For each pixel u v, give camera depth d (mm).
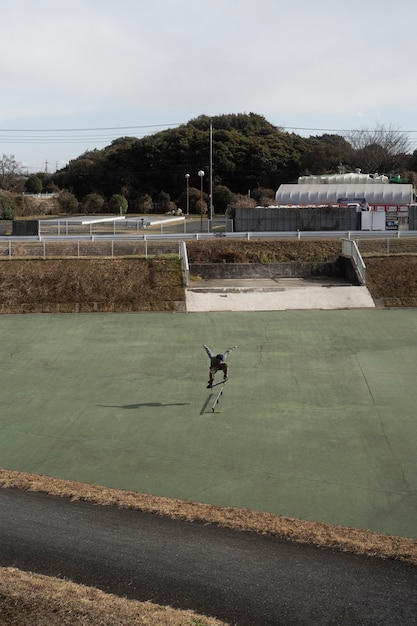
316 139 97188
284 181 73688
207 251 29094
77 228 39125
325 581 7168
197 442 12117
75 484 10125
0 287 23781
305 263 27047
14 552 7781
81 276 24406
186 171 71750
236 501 9758
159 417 13367
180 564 7516
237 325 20547
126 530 8430
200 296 23406
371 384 15195
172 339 19203
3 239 30016
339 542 8086
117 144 94125
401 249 28438
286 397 14461
